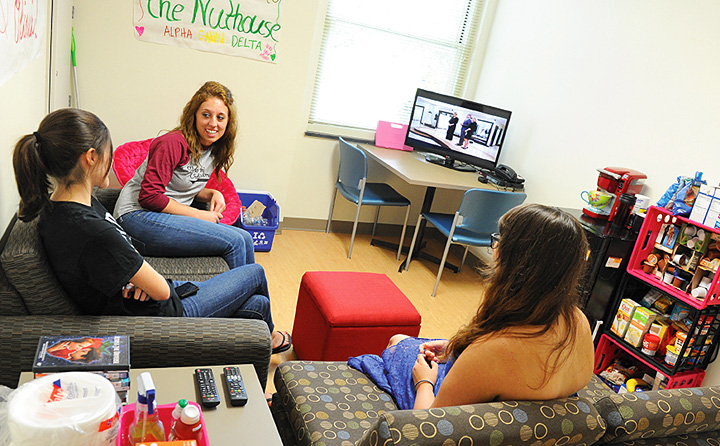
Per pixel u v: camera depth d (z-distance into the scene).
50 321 1.42
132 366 1.49
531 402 1.22
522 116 3.86
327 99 4.07
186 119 2.45
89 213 1.42
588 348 1.31
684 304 2.54
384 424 1.08
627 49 3.06
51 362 1.11
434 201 4.52
